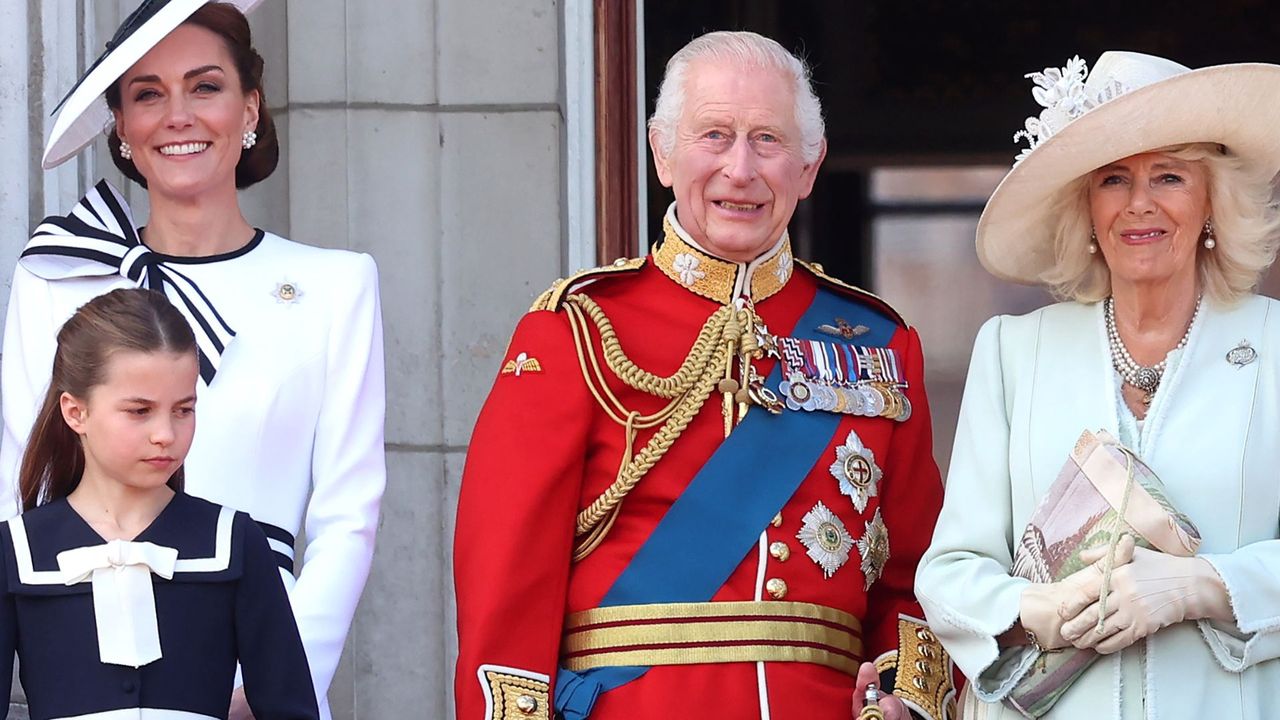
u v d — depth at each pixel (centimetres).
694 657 1338
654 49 2530
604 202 1973
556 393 1384
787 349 1433
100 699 1176
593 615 1356
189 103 1467
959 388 2641
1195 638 1275
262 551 1246
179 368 1211
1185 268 1340
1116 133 1309
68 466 1235
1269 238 1333
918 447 1462
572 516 1370
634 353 1408
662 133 1437
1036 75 1377
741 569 1362
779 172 1412
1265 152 1321
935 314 2675
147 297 1243
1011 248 1410
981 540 1345
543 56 1933
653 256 1460
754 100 1406
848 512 1399
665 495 1373
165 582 1205
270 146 1552
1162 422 1312
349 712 1862
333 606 1390
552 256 1919
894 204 2695
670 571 1355
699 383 1394
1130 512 1259
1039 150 1330
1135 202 1325
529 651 1332
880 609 1446
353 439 1454
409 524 1886
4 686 1174
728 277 1434
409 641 1875
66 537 1202
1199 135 1312
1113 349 1353
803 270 1498
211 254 1480
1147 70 1338
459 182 1916
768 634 1348
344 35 1917
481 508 1365
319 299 1472
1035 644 1295
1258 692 1278
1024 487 1338
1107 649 1258
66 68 1775
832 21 2703
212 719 1205
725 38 1437
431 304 1906
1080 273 1378
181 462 1235
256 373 1430
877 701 1345
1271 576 1255
